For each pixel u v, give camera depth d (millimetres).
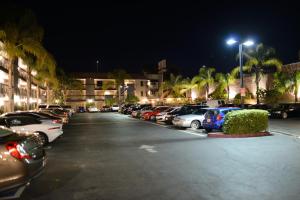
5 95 41562
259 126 17141
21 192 7457
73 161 11188
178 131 21641
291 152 11977
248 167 9484
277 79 42188
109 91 96375
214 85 59906
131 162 10742
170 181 8125
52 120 18625
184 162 10469
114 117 45875
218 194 6953
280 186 7477
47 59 37344
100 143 16031
